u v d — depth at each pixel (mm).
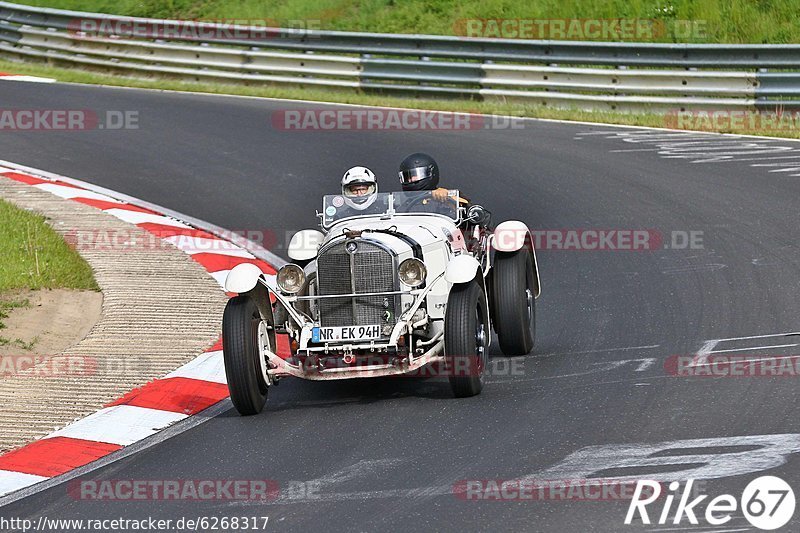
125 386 30594
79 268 42562
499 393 27844
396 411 26891
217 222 50719
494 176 55750
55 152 64812
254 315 27938
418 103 75562
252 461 23922
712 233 44250
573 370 29672
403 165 33469
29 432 27141
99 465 24578
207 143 66500
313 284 29078
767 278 37688
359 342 27750
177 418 27875
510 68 75000
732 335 31875
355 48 81000
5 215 48750
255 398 27281
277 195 54750
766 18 87438
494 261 32125
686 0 90688
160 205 53719
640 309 35719
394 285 28000
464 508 20047
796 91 65812
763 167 54906
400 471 22391
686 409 25203
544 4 94500
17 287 40000
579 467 21828
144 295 39594
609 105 71812
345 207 32719
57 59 96125
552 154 60281
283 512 20609
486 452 23172
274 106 77188
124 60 91938
